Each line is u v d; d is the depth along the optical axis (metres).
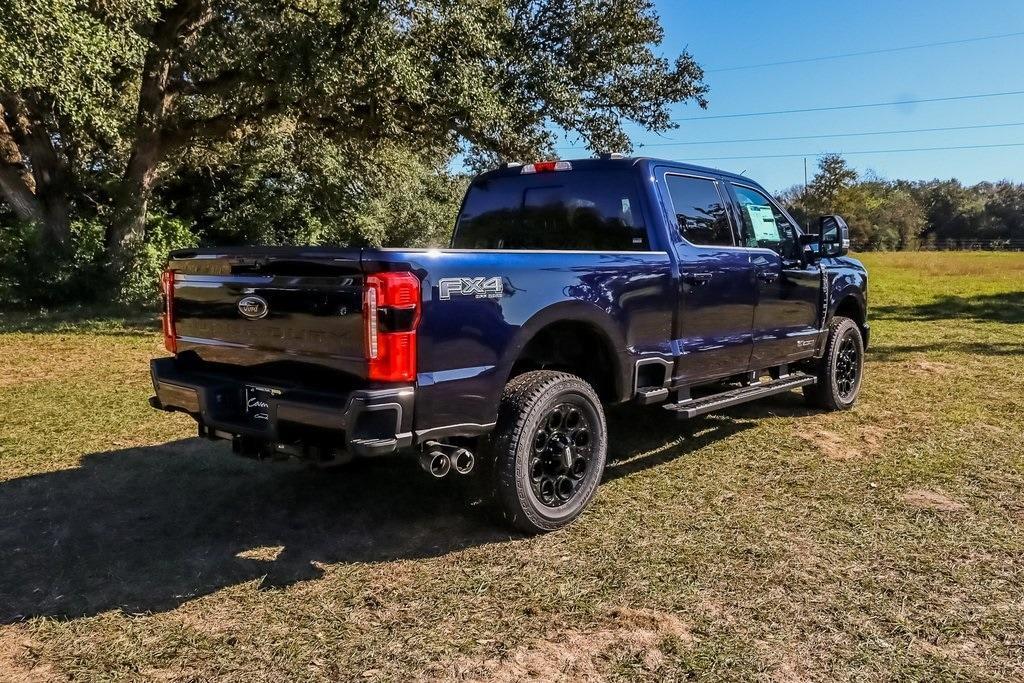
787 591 3.06
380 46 13.17
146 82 15.41
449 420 3.20
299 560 3.38
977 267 34.72
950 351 9.36
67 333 11.07
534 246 4.88
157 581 3.17
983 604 2.94
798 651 2.62
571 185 4.72
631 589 3.08
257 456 3.46
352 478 4.50
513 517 3.56
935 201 101.00
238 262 3.40
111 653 2.63
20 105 14.57
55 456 4.87
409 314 2.99
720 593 3.04
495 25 14.65
